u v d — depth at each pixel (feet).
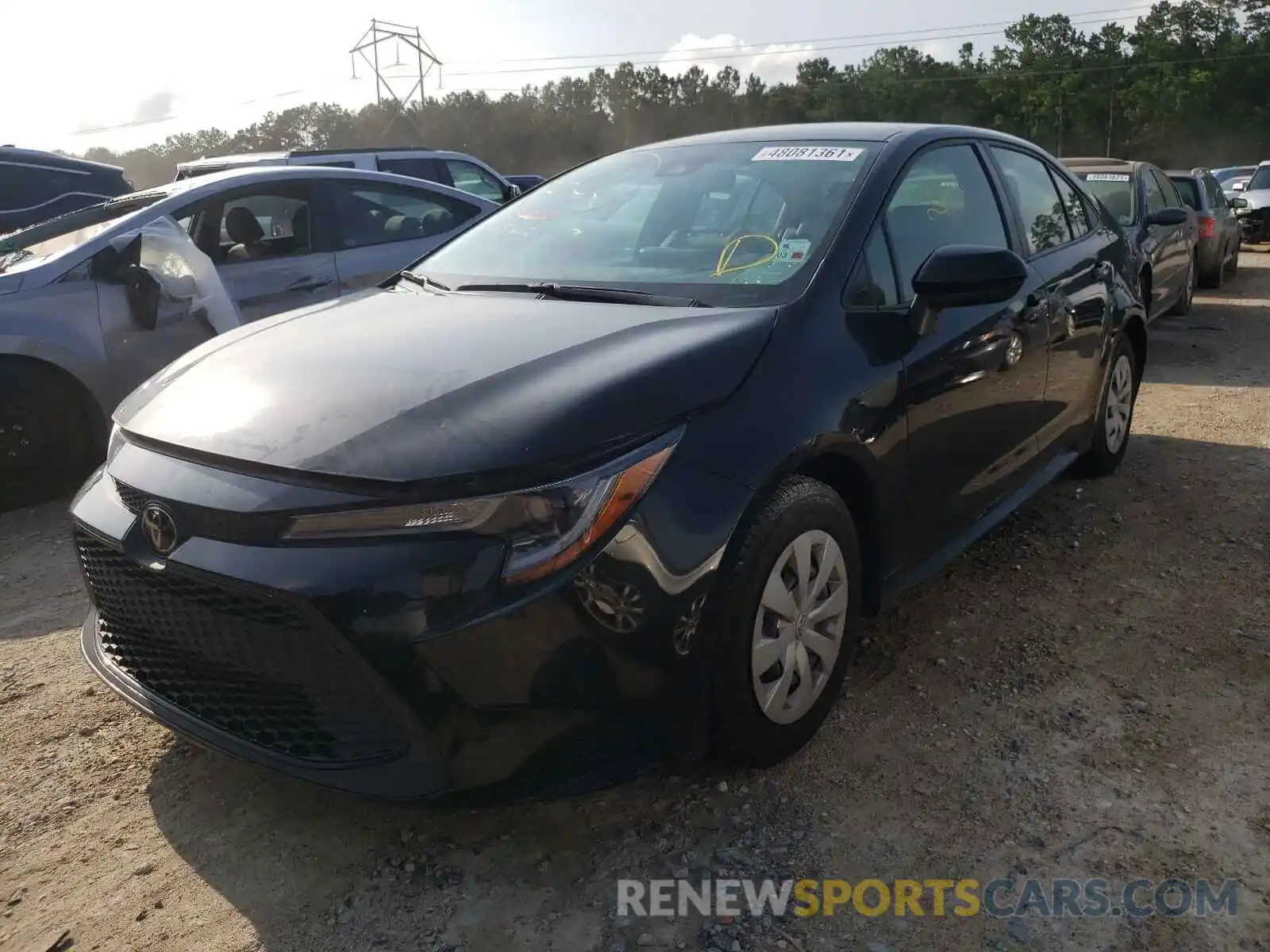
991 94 272.31
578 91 290.56
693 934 7.00
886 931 6.99
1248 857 7.57
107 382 16.46
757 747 8.30
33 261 16.48
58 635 11.78
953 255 9.36
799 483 8.34
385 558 6.66
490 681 6.72
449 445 6.89
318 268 19.33
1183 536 13.75
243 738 7.42
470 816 8.31
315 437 7.20
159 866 7.85
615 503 6.97
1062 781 8.51
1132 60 265.54
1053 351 12.68
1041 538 13.87
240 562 6.92
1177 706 9.59
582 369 7.72
